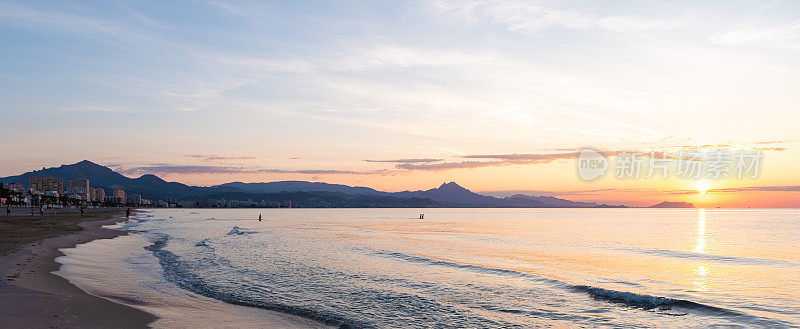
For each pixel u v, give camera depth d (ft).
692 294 76.02
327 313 58.34
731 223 440.86
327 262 108.88
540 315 59.06
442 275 91.30
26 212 535.60
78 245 131.64
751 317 58.23
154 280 77.66
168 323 48.06
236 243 163.02
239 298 65.92
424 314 58.85
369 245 165.37
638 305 64.85
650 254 142.00
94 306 52.08
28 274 71.92
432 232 267.18
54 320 44.65
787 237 230.07
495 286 79.20
